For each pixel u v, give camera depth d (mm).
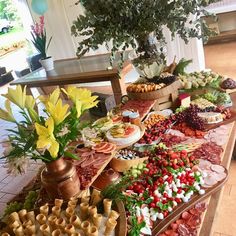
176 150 1691
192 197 1373
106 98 3422
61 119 1136
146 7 1602
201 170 1522
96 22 1654
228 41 5551
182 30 1693
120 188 1354
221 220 1885
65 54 5016
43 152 1201
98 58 3871
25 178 2682
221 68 4430
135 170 1555
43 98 1274
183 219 1278
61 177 1246
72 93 1250
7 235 1107
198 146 1733
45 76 3594
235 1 5258
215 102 2168
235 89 2266
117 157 1639
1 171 2879
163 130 1916
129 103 2143
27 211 1270
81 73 3340
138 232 1180
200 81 2270
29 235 1126
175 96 2178
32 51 5926
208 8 5336
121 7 1570
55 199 1247
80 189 1333
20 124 1224
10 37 7332
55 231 1088
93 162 1479
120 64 2010
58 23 4797
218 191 1426
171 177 1459
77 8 4578
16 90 1175
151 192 1396
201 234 1201
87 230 1076
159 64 1982
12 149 1206
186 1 1614
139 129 1744
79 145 1623
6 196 2508
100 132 1746
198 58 4184
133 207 1303
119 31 1644
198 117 1962
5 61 7215
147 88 2105
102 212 1204
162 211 1308
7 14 7176
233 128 1869
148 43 1849
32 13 5004
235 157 2334
